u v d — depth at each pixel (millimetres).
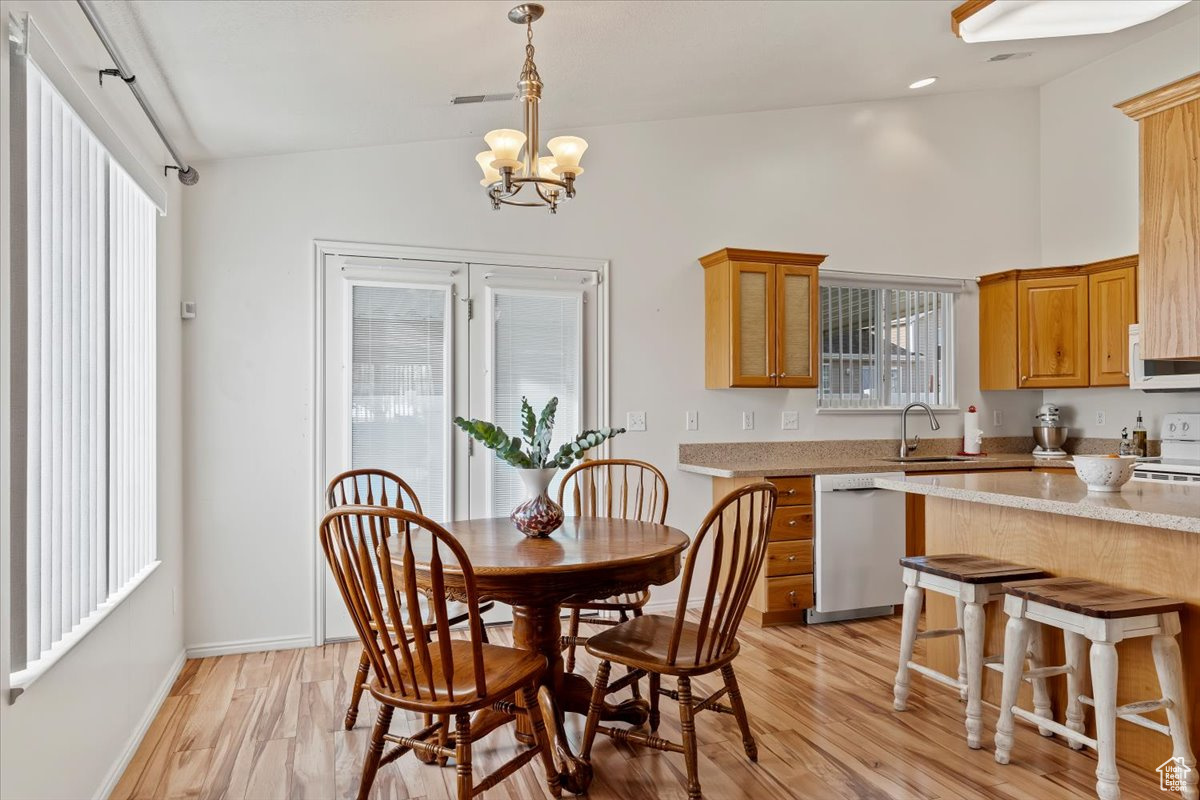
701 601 4379
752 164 4555
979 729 2465
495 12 2504
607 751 2473
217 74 2578
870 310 4887
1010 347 4875
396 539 2512
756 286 4199
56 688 1802
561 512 2525
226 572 3484
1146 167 2834
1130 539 2344
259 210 3557
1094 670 2059
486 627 3881
